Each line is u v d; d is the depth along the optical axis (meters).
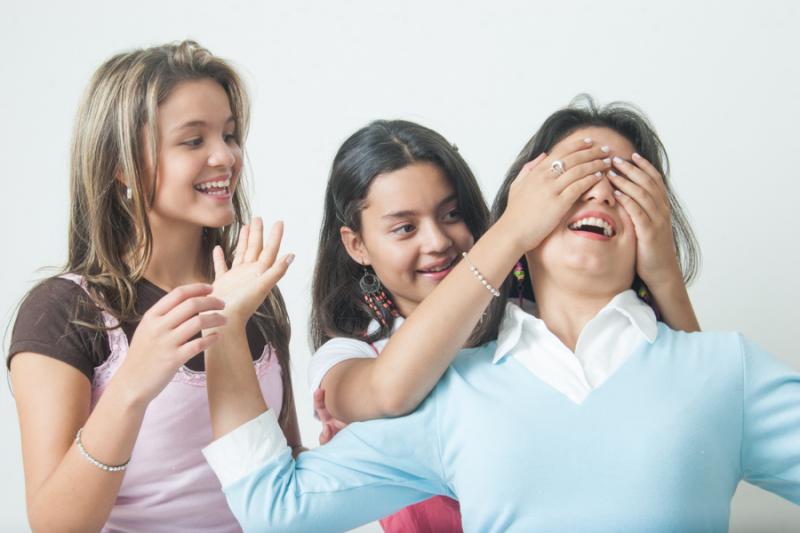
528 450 1.08
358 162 1.51
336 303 1.61
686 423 1.07
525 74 2.40
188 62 1.41
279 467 1.14
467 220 1.54
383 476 1.15
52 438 1.27
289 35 2.44
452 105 2.41
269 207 2.41
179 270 1.46
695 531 1.05
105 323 1.36
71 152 1.47
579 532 1.06
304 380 2.27
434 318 1.11
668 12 2.35
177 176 1.38
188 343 1.14
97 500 1.21
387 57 2.43
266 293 1.21
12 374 1.33
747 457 1.11
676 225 1.36
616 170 1.16
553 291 1.16
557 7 2.39
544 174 1.13
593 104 1.29
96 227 1.40
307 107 2.43
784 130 2.30
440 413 1.14
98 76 1.43
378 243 1.50
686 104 2.33
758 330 2.24
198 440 1.38
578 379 1.11
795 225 2.26
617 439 1.07
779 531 2.08
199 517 1.38
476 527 1.10
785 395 1.10
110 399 1.18
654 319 1.15
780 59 2.31
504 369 1.15
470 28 2.41
